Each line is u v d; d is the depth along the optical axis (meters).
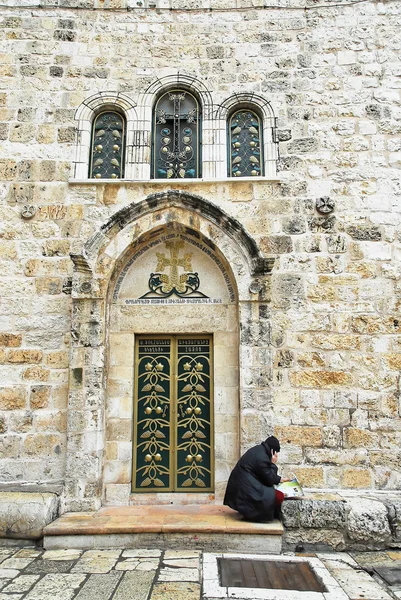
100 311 7.87
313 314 8.05
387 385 7.82
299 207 8.41
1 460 7.67
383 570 5.81
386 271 8.17
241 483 6.66
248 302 7.90
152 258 8.56
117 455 7.85
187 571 5.52
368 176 8.51
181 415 8.12
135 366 8.29
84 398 7.57
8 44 9.09
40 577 5.34
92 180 8.48
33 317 8.12
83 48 9.12
